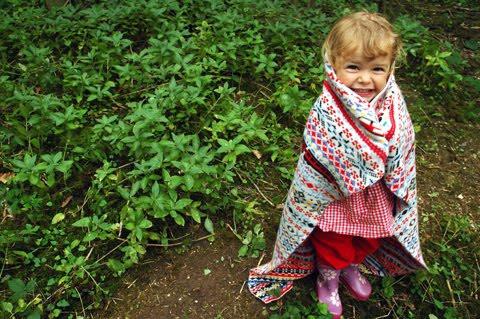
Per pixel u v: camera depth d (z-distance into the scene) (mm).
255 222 3080
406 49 4477
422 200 3352
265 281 2703
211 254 2898
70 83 3711
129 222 2775
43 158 3043
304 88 4078
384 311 2730
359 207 2188
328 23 4801
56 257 2824
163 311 2648
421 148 3781
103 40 4219
